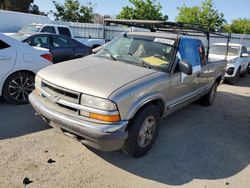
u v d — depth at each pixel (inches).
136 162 148.2
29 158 140.9
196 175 142.7
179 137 187.9
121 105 127.0
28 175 127.3
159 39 184.1
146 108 144.9
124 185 127.9
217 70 259.3
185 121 222.1
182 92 189.5
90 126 124.0
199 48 213.8
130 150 143.4
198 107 267.6
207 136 195.0
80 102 129.0
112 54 182.1
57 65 162.9
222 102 300.4
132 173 138.1
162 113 168.9
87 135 125.3
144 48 179.8
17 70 212.5
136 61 170.9
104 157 149.3
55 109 136.1
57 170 133.5
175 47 177.8
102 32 826.2
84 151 153.1
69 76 140.8
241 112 266.7
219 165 155.5
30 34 357.4
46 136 166.4
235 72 420.2
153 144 163.0
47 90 144.3
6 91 210.7
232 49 453.1
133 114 134.4
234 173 148.6
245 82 468.8
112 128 124.0
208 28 234.8
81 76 140.3
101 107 124.6
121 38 195.0
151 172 140.8
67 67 156.0
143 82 142.6
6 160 137.0
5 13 530.6
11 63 208.7
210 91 263.4
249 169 154.7
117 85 133.1
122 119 128.8
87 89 128.5
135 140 141.3
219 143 185.2
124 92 129.5
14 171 129.1
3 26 530.6
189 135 193.3
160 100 160.4
